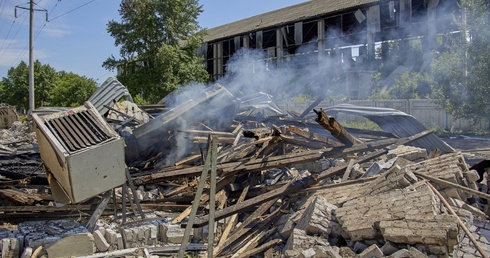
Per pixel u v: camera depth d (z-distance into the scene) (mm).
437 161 6328
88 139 5281
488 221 5188
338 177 7395
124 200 5980
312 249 4566
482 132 19062
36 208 6445
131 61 30312
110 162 5316
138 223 5922
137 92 30422
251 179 7359
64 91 42344
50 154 5469
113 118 11906
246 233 5789
